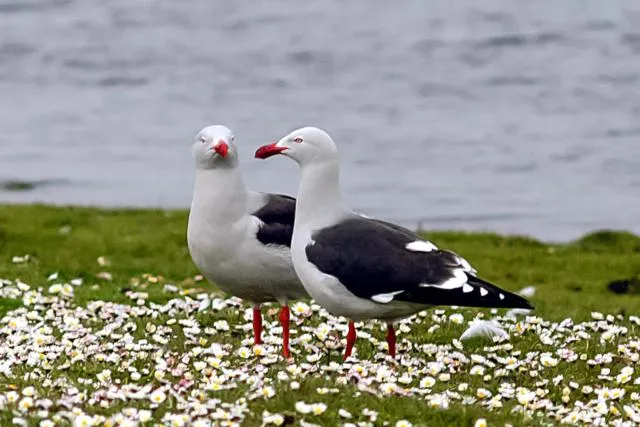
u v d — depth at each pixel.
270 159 38.28
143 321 13.48
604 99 48.06
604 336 12.76
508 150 40.59
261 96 50.34
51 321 13.48
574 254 21.42
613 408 10.04
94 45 60.69
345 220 11.38
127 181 35.50
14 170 36.94
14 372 10.85
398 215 31.67
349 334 11.48
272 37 62.03
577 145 41.09
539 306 16.03
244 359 11.18
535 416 9.74
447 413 9.55
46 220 22.88
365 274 10.87
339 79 53.09
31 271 17.70
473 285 10.55
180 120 46.25
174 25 65.75
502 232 29.44
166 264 19.31
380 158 39.81
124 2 72.75
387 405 9.60
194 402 9.42
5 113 47.34
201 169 11.93
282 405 9.55
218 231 11.83
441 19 64.62
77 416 9.04
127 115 47.12
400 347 12.28
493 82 51.66
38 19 67.56
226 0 72.75
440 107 47.88
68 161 38.75
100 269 18.53
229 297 15.31
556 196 34.19
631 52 55.28
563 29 60.41
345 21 65.44
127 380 10.61
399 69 54.41
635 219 31.38
